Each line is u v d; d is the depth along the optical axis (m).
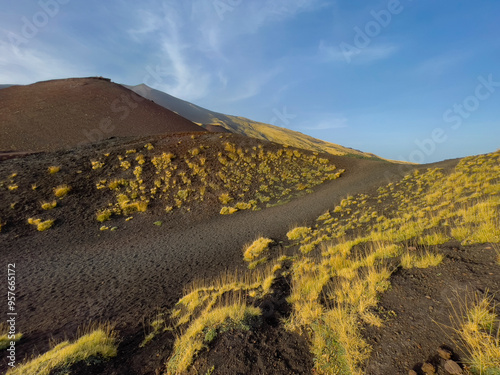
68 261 11.23
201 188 22.78
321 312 4.22
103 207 18.33
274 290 6.00
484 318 2.92
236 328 4.13
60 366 3.62
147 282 8.73
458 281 4.03
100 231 15.45
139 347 4.58
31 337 5.55
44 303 7.48
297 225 14.93
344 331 3.52
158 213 18.77
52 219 15.80
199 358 3.59
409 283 4.48
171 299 7.20
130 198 20.06
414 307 3.74
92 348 4.16
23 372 3.58
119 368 3.87
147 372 3.77
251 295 5.85
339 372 2.97
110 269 10.18
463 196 11.68
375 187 21.48
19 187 18.30
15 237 13.62
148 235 15.18
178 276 9.09
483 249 4.90
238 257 10.72
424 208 11.90
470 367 2.43
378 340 3.28
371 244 8.09
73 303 7.42
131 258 11.42
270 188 24.91
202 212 19.47
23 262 11.06
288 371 3.15
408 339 3.12
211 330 4.13
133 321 5.98
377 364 2.90
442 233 6.98
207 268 9.68
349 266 6.33
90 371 3.68
